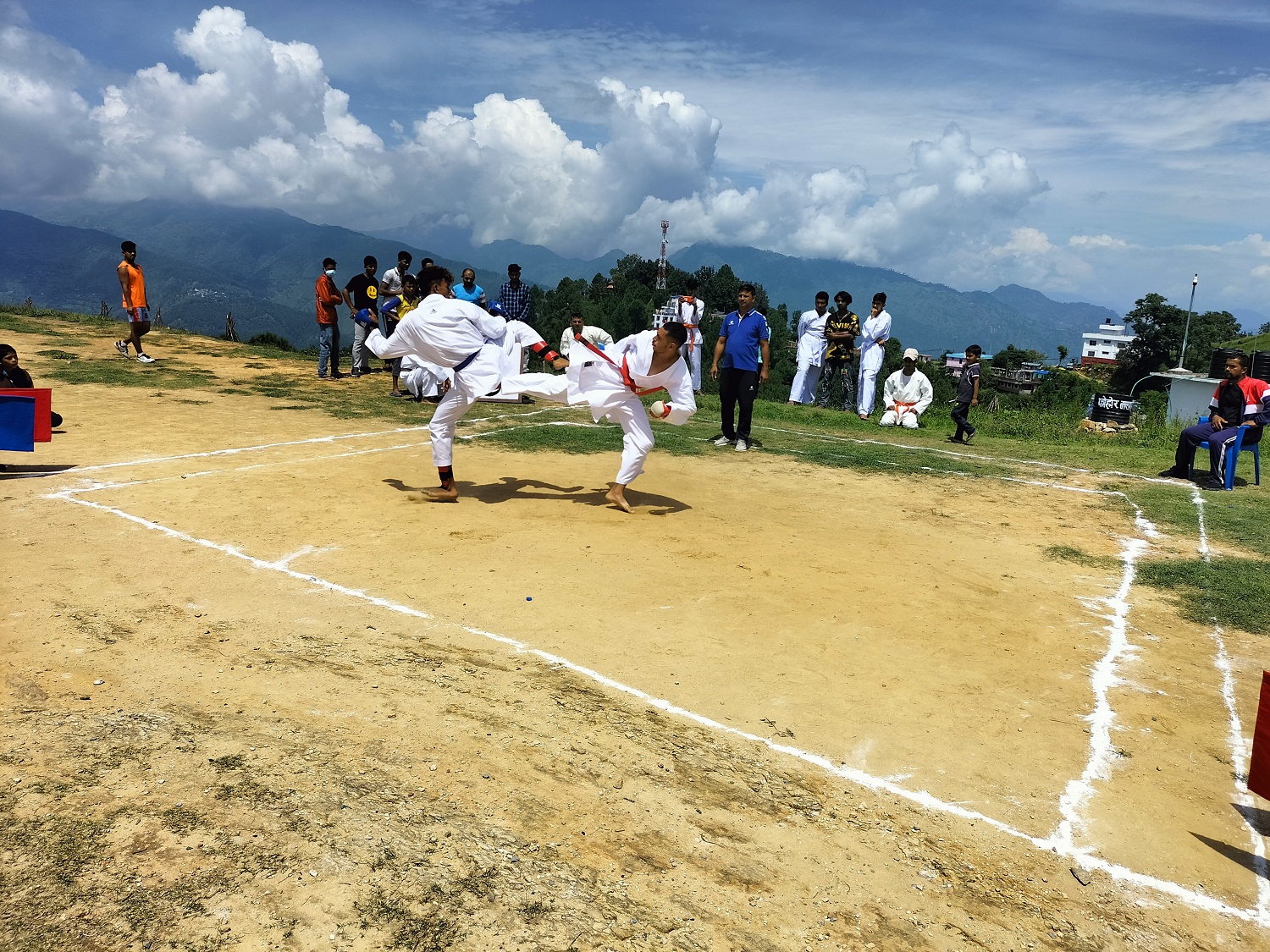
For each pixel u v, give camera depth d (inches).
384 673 175.5
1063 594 263.9
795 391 745.6
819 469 443.5
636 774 147.1
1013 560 298.0
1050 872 133.0
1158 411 926.4
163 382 582.6
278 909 105.8
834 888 124.0
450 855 119.6
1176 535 343.9
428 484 343.9
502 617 211.5
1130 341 3038.9
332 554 249.6
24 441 323.3
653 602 228.4
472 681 175.2
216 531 265.1
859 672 195.8
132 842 115.3
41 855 111.0
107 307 970.1
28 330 755.4
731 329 469.1
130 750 137.9
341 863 115.2
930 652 210.7
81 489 303.4
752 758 156.6
